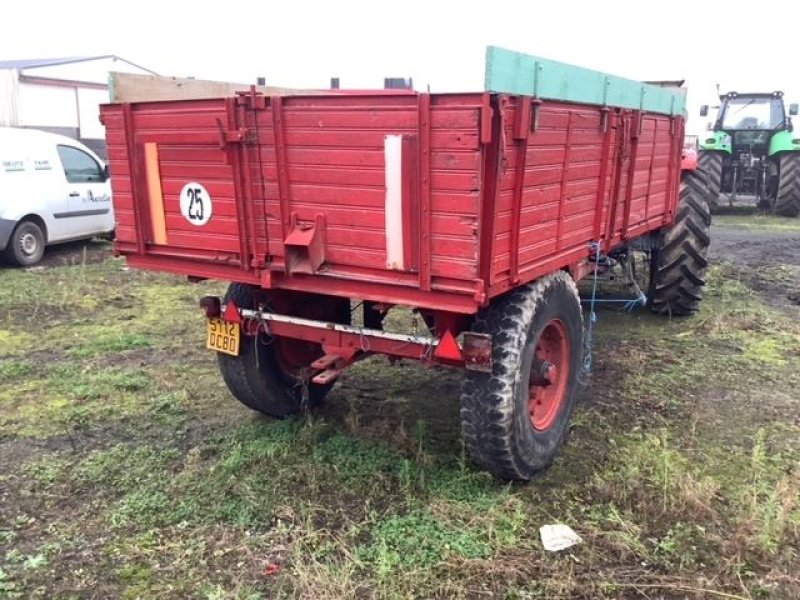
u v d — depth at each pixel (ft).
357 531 10.72
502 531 10.71
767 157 48.29
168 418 14.90
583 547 10.41
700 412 15.15
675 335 20.62
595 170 13.01
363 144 9.77
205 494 11.80
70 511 11.46
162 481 12.28
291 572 9.87
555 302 12.03
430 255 9.65
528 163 10.19
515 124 9.65
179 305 24.40
